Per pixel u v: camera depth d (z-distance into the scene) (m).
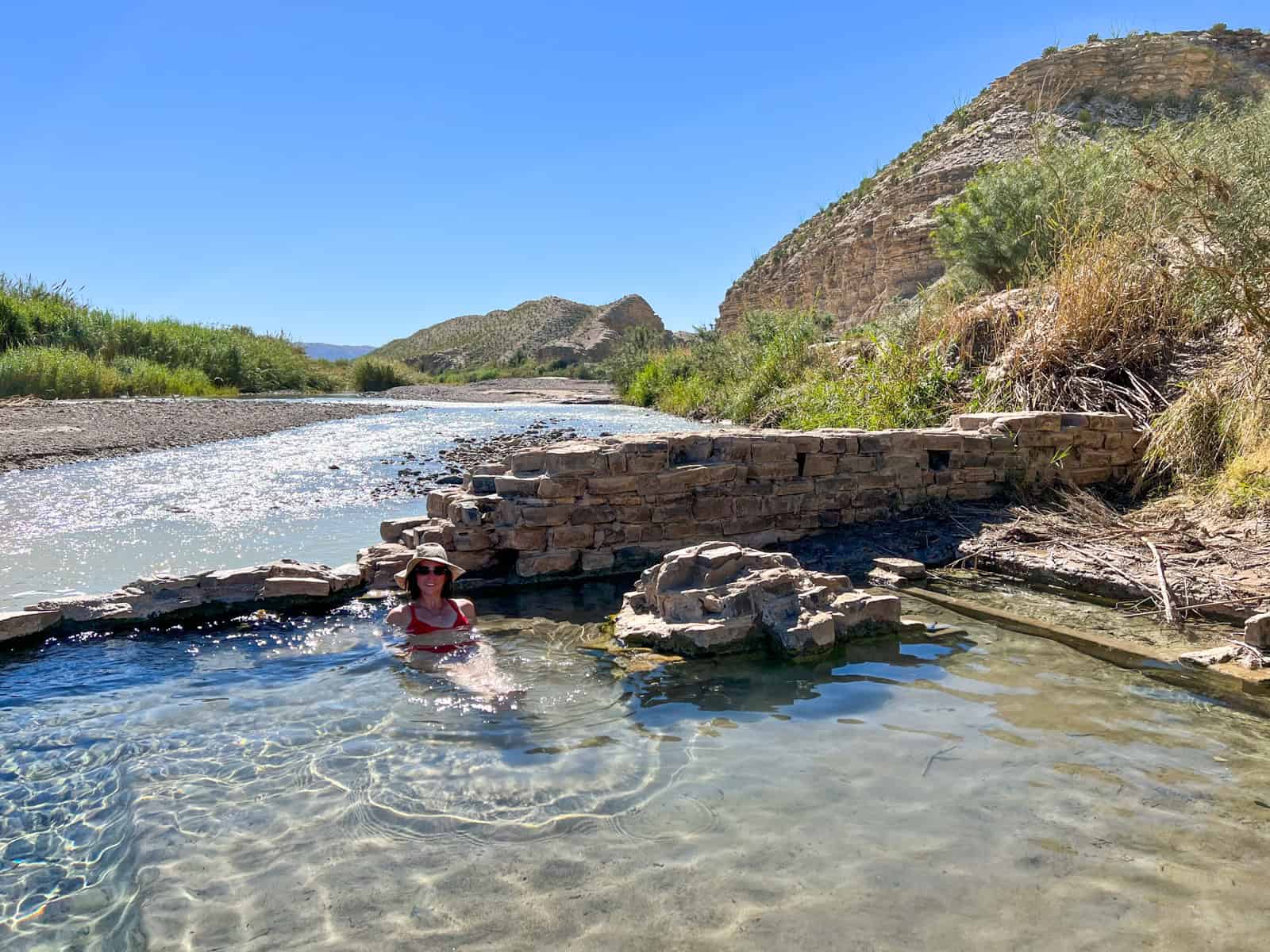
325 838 3.03
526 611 6.12
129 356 32.62
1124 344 10.51
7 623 5.21
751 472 7.79
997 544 7.37
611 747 3.78
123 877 2.79
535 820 3.15
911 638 5.37
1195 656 4.89
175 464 13.22
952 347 12.45
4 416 17.52
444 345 110.44
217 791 3.37
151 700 4.32
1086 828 3.06
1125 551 6.88
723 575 5.62
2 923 2.56
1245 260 8.42
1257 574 6.11
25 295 33.84
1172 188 9.74
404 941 2.48
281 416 20.92
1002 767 3.55
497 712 4.17
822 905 2.62
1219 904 2.62
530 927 2.53
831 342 19.66
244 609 5.94
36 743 3.80
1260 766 3.56
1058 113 40.53
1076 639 5.30
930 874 2.78
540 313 109.50
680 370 27.78
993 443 8.77
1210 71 39.66
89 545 7.99
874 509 8.39
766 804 3.25
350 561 7.39
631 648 5.21
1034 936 2.47
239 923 2.56
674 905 2.62
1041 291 11.84
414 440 16.61
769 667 4.86
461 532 6.79
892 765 3.58
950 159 42.22
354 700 4.33
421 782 3.44
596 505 7.14
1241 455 7.97
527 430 17.94
